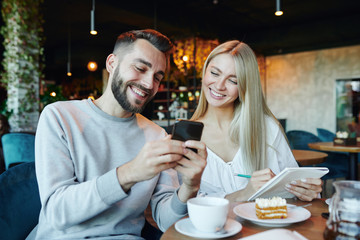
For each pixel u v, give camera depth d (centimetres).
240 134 166
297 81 864
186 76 808
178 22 685
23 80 439
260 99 167
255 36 831
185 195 99
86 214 84
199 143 84
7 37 440
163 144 78
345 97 794
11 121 434
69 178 97
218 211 75
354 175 319
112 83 110
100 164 107
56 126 101
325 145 327
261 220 86
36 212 111
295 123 869
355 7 659
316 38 759
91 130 109
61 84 1306
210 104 174
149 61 105
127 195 83
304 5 645
